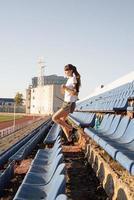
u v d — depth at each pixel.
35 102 138.88
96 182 9.76
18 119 80.75
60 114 9.38
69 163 13.17
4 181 9.21
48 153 9.57
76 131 19.75
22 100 154.38
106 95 26.38
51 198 4.27
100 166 9.72
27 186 5.93
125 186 6.48
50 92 121.75
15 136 29.89
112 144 7.54
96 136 9.55
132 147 7.32
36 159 8.52
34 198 5.43
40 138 24.08
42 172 7.11
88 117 16.94
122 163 5.74
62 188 3.94
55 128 24.83
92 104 25.14
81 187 9.19
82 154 15.36
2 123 60.94
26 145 16.45
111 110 13.80
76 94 9.23
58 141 8.95
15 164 12.59
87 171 11.45
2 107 154.12
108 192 8.06
